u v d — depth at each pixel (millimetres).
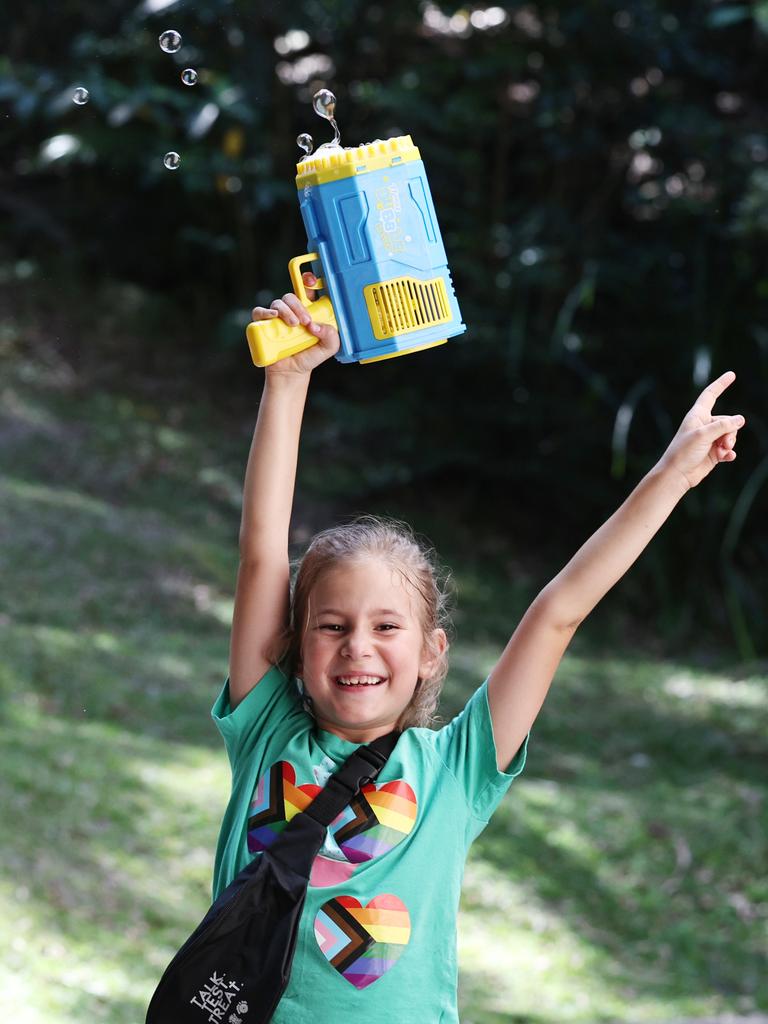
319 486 11094
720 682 9836
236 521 10367
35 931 4695
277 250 12375
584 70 11055
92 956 4688
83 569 8617
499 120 11477
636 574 11109
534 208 11586
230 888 1891
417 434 11438
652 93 11445
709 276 11578
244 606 2145
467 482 11797
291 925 1839
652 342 11469
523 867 6777
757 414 11477
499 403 11438
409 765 2010
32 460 10102
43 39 12602
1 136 12844
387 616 2006
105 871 5438
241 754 2127
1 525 8805
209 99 11555
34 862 5215
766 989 6109
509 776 2043
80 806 5883
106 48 11656
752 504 11414
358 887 1892
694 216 11297
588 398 11219
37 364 11406
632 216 12023
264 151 11914
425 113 11141
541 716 8680
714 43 11914
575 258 11383
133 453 10695
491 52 11078
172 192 12625
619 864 7008
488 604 10281
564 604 2061
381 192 1979
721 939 6516
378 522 2225
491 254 11359
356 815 1947
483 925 6223
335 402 11164
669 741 8641
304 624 2068
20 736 6375
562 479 11438
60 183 12945
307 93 12195
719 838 7336
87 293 12344
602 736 8672
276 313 1987
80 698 7055
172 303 12562
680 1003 5824
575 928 6387
